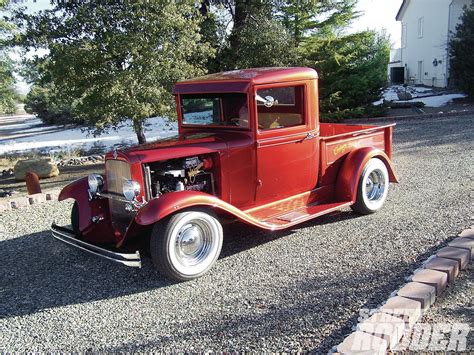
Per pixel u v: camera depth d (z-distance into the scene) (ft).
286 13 46.70
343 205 17.56
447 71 77.15
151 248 13.20
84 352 10.35
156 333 10.95
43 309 12.57
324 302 11.66
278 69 16.39
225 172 15.23
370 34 49.24
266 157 15.96
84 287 13.83
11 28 33.63
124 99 29.55
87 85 29.76
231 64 43.50
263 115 15.76
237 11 45.01
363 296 11.78
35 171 31.37
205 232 13.97
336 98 48.42
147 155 14.11
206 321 11.30
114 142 48.42
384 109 50.34
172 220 13.07
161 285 13.61
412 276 12.12
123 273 14.67
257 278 13.52
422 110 52.85
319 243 15.94
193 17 35.19
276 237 16.89
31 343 10.88
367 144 19.56
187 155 14.43
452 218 17.17
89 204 15.85
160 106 30.68
